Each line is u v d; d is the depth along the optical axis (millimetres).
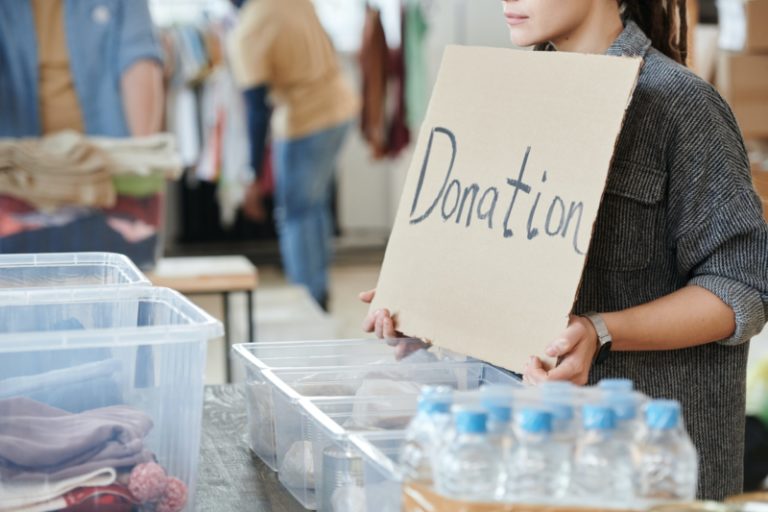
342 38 10055
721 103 1808
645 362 1815
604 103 1673
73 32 3977
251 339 4270
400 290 1886
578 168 1676
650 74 1813
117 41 4023
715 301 1712
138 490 1405
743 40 4738
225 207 8781
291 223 6516
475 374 1798
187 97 8352
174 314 1711
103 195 3855
